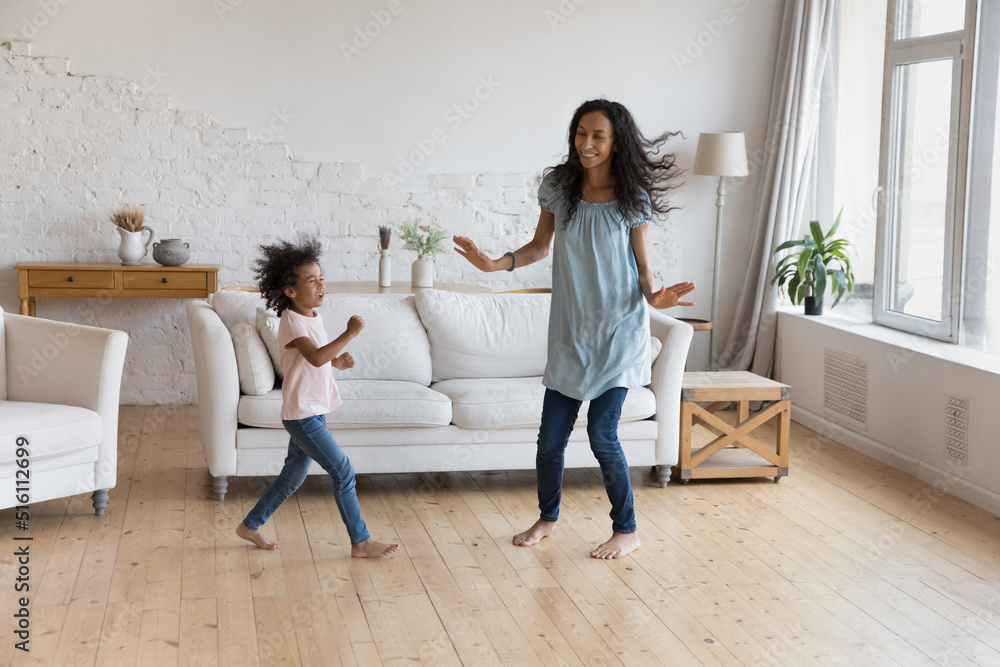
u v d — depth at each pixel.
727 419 5.17
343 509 3.03
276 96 5.12
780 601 2.79
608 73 5.38
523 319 4.21
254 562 3.01
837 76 5.25
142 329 5.18
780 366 5.37
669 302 2.92
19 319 3.53
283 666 2.33
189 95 5.04
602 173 2.95
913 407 4.14
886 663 2.41
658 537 3.32
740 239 5.62
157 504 3.56
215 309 3.92
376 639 2.49
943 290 4.23
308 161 5.19
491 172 5.37
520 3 5.25
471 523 3.44
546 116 5.36
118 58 4.95
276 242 5.23
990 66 3.93
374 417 3.58
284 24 5.07
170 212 5.11
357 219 5.28
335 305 4.06
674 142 5.49
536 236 3.16
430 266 4.89
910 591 2.88
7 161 4.93
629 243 3.00
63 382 3.41
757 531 3.39
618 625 2.61
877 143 4.93
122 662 2.33
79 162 4.99
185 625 2.55
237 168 5.13
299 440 2.96
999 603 2.80
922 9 4.35
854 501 3.76
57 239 5.02
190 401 5.29
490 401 3.70
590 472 4.14
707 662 2.40
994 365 3.75
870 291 5.03
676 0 5.37
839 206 5.30
